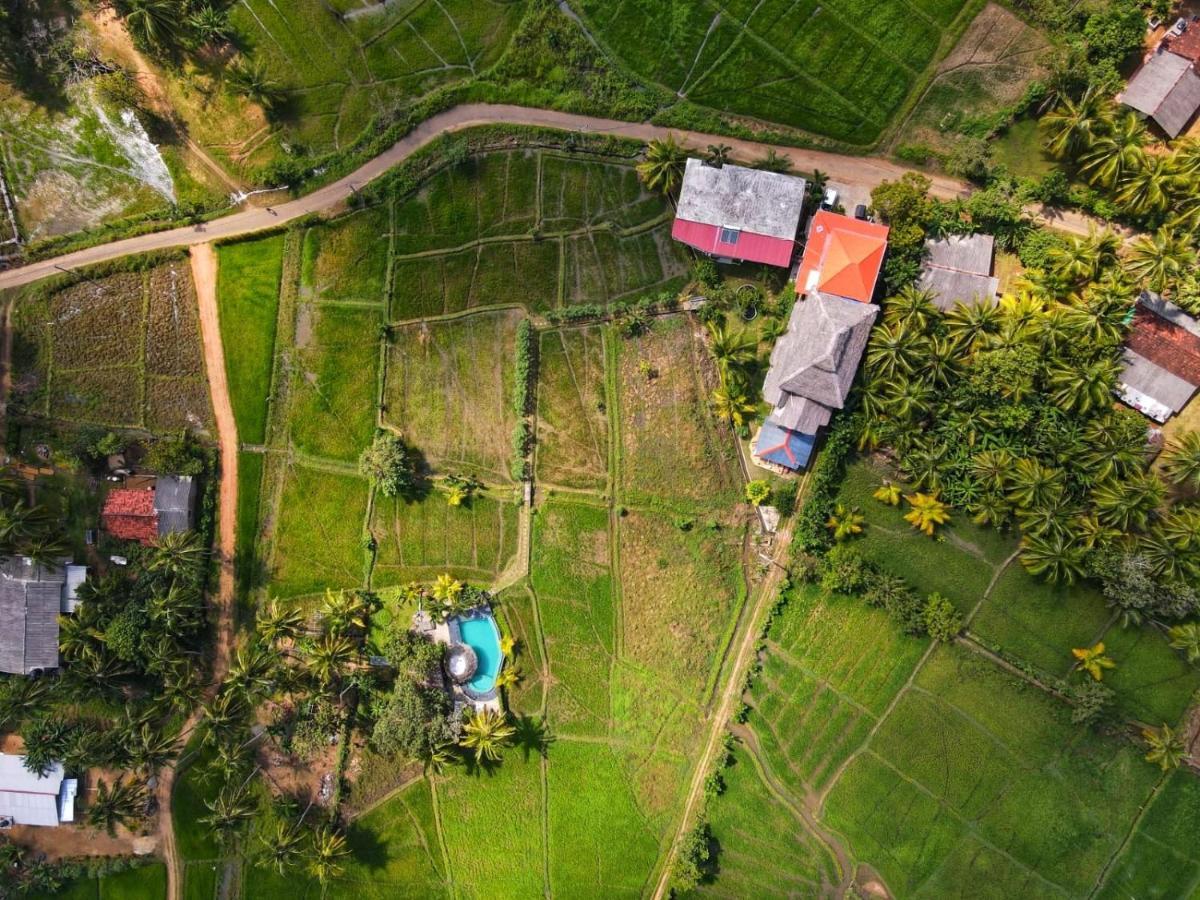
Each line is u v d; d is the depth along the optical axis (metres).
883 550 33.78
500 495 35.84
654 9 32.72
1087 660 32.22
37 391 35.62
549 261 34.69
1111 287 29.25
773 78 32.78
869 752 34.56
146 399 35.81
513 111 33.97
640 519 35.47
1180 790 32.59
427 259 35.00
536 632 35.91
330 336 35.56
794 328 32.12
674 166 32.41
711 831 35.31
